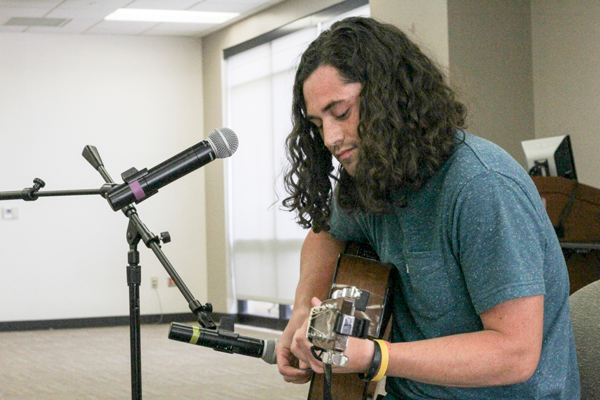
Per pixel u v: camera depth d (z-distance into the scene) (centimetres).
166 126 851
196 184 860
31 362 594
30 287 797
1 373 548
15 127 798
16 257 793
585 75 536
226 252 821
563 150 396
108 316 820
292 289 726
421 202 136
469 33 530
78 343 698
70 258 810
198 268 857
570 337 138
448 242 130
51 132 809
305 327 126
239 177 810
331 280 177
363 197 134
